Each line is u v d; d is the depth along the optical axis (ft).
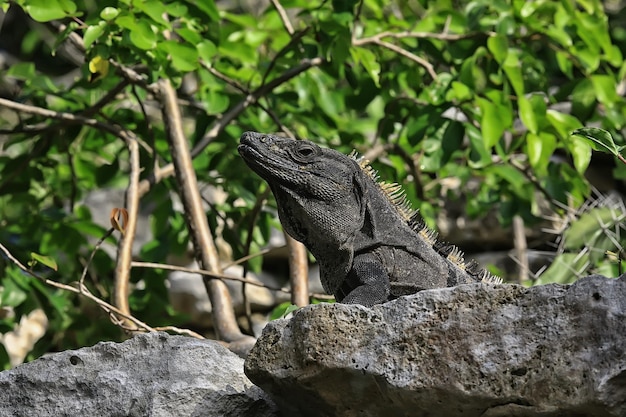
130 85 44.32
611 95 44.16
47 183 49.67
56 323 45.21
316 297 39.55
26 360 45.93
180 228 46.85
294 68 43.52
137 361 24.43
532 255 52.65
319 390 22.16
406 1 51.78
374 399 21.99
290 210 27.68
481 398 20.52
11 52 74.95
